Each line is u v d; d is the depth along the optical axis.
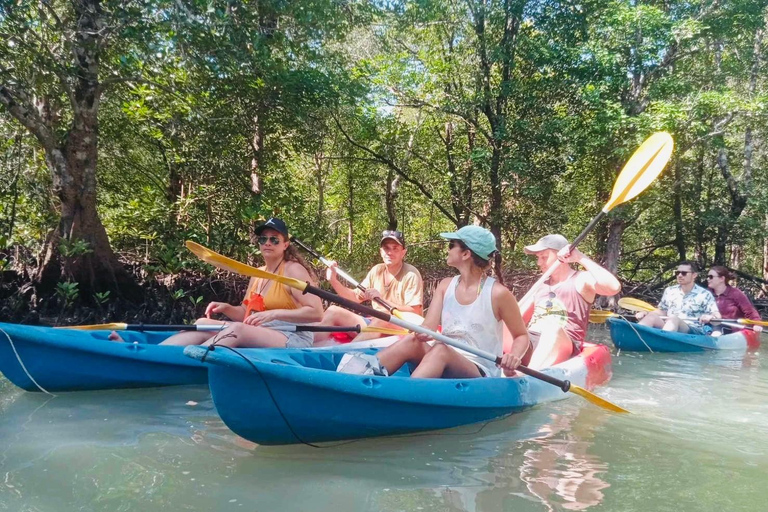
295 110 8.16
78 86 6.99
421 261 13.27
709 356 6.36
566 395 4.12
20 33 6.30
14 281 7.33
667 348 6.52
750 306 7.29
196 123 7.69
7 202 8.26
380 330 4.51
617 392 4.39
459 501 2.36
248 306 4.23
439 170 12.55
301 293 4.09
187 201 9.04
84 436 3.05
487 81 11.16
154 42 6.46
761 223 14.34
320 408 2.87
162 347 4.18
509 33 11.16
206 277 8.70
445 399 3.16
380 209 14.84
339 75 8.75
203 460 2.73
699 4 11.13
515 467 2.75
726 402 4.19
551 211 12.21
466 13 11.35
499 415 3.51
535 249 4.87
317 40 8.08
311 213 11.47
